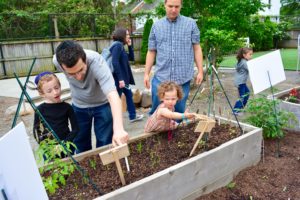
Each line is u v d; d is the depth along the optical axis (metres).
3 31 11.84
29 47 11.67
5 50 11.14
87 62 2.25
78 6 15.73
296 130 3.65
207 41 6.55
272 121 3.20
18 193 1.09
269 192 2.45
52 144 2.16
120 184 2.07
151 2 7.79
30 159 1.16
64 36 12.98
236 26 6.89
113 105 2.11
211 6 6.91
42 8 15.61
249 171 2.74
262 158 2.97
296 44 20.12
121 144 1.91
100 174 2.23
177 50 3.32
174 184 2.13
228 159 2.53
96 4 17.72
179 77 3.36
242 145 2.63
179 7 3.26
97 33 14.02
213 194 2.43
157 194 2.03
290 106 3.65
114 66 4.57
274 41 20.47
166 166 2.32
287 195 2.41
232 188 2.51
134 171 2.25
